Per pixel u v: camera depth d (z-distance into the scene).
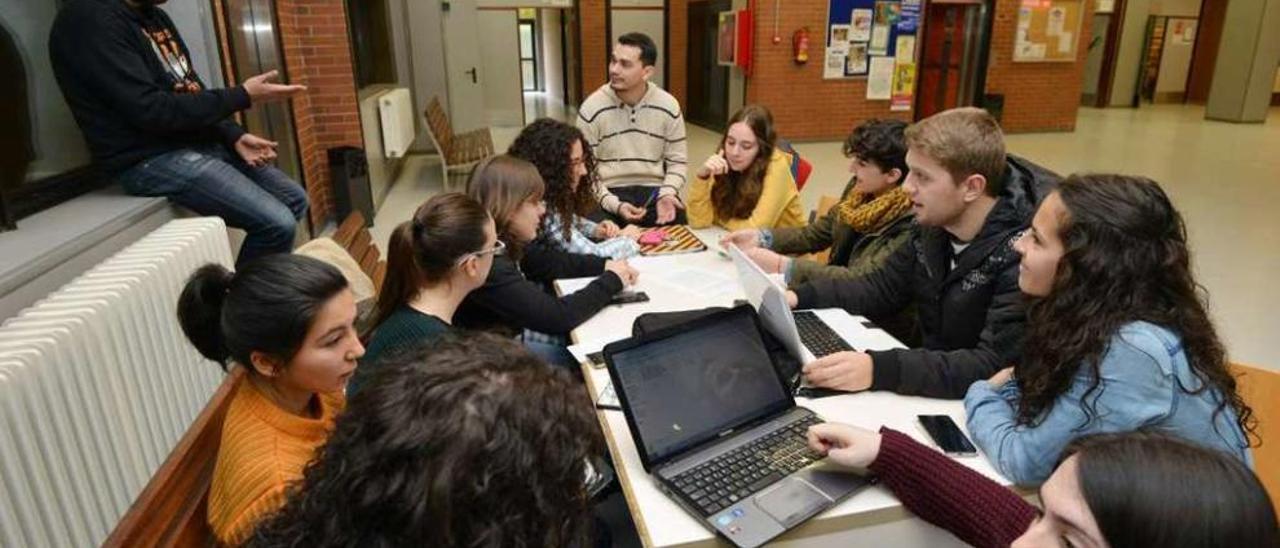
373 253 3.21
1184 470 0.61
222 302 1.15
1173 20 13.00
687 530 1.04
